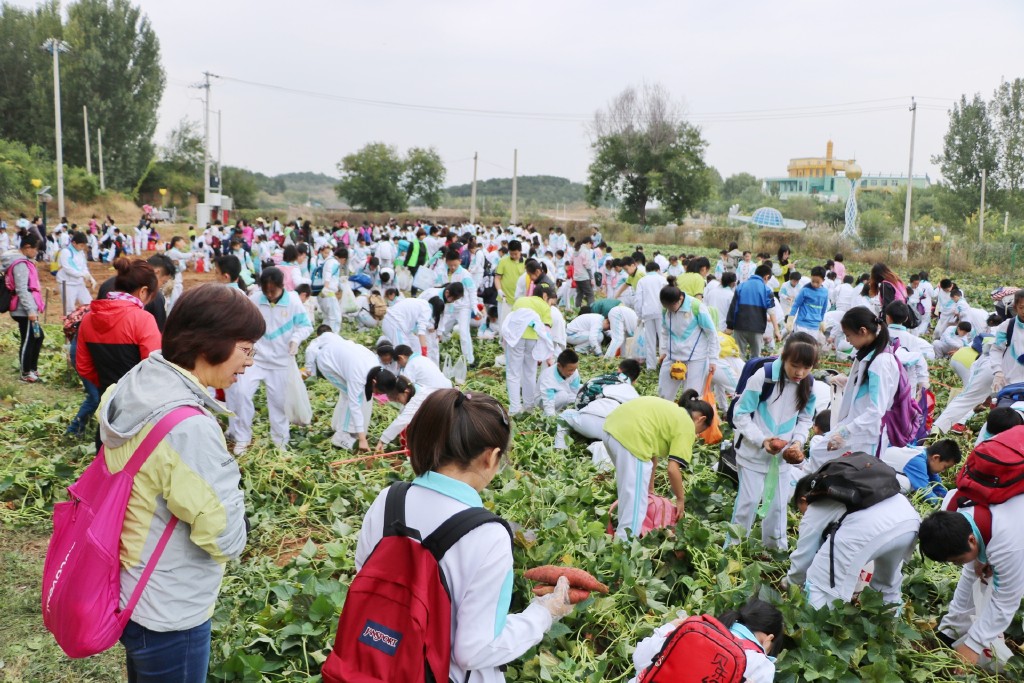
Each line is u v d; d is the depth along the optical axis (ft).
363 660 7.55
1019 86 163.12
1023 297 24.94
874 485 15.57
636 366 27.81
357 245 72.74
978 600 15.93
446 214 232.32
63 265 43.47
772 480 19.45
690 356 29.12
